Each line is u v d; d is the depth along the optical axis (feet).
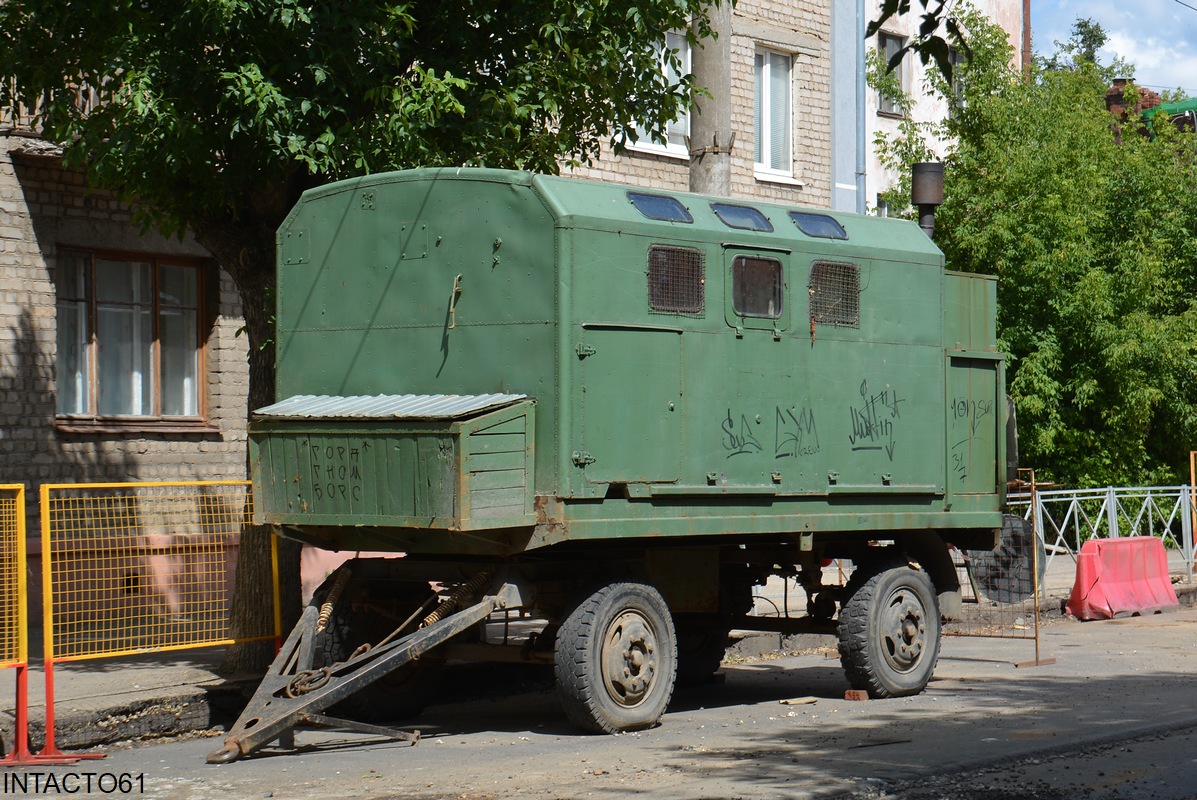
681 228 32.04
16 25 35.32
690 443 32.01
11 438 45.44
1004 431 40.37
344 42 33.78
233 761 28.63
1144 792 24.71
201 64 33.14
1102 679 39.88
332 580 32.73
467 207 31.01
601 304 30.30
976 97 72.69
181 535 33.17
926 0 21.31
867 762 27.14
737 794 24.29
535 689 39.83
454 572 31.91
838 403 35.53
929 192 52.21
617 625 31.37
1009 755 27.76
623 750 29.09
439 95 33.58
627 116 38.60
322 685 29.76
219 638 33.86
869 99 76.95
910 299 37.58
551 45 36.52
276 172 35.09
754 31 68.74
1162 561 61.00
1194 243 80.18
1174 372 78.13
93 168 34.68
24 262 46.03
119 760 29.27
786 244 34.42
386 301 32.19
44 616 29.81
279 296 33.99
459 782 25.91
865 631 36.04
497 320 30.40
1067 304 71.97
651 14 36.35
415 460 28.78
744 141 68.44
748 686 39.73
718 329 32.76
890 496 36.86
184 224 35.88
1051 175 71.20
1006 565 44.27
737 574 38.45
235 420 51.98
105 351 49.01
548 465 29.58
